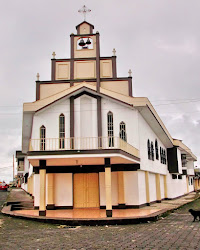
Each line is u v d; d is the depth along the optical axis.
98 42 20.45
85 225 12.47
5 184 41.81
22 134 22.19
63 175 18.72
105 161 14.36
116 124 18.69
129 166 18.42
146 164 20.38
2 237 9.61
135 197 18.27
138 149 18.41
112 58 20.34
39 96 19.66
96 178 18.86
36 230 11.12
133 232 10.31
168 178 29.12
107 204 13.84
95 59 20.17
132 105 18.47
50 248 7.89
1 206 19.69
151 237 9.19
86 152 14.28
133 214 14.55
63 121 18.61
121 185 18.20
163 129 24.28
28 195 29.95
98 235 9.87
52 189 18.33
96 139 18.23
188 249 7.45
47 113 18.66
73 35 20.66
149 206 19.97
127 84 19.84
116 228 11.50
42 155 14.39
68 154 14.30
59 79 20.03
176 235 9.45
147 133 21.77
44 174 14.75
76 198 18.69
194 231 10.17
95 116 18.67
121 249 7.59
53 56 20.31
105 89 18.78
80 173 18.91
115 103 18.92
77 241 8.83
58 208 18.30
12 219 14.19
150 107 19.50
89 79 19.78
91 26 21.19
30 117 19.19
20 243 8.61
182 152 36.09
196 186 60.00
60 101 18.66
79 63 20.16
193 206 21.83
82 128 18.58
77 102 18.70
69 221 12.59
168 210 16.52
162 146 27.88
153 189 23.47
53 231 10.87
